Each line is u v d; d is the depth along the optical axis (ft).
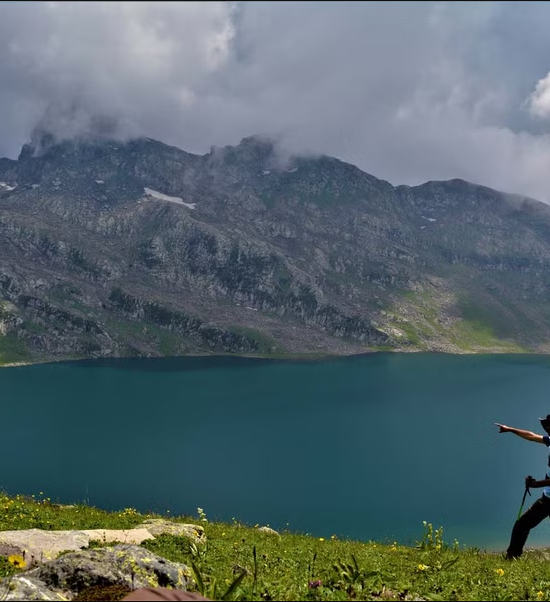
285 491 340.39
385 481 363.97
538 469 395.14
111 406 632.38
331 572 31.37
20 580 22.36
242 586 27.22
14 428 508.12
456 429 531.09
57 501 308.19
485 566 40.98
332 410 626.64
